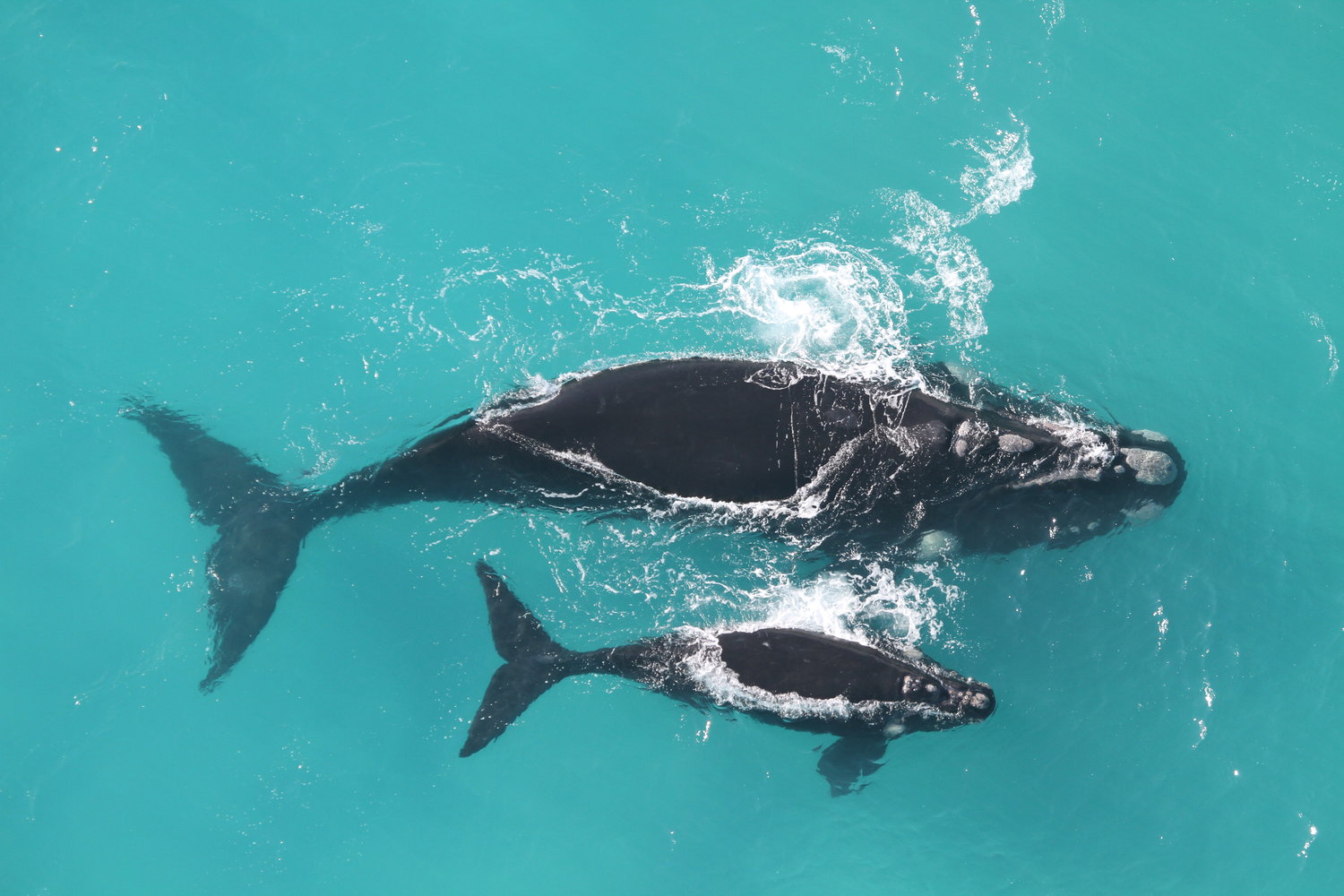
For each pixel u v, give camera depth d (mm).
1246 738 20859
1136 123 25953
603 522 21859
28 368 23078
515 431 20953
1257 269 24578
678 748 21062
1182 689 21188
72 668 21000
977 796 20750
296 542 21562
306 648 21328
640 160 25516
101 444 22500
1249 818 20344
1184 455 22828
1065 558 21984
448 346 23453
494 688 20688
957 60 26672
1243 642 21484
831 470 20984
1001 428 21453
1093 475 21531
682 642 20875
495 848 20438
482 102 26047
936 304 23969
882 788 20844
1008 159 25562
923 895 20125
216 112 25484
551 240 24578
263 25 26438
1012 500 21578
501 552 22078
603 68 26562
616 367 21844
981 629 21672
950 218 24922
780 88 26438
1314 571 22016
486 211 24844
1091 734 21000
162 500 22047
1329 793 20469
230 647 20844
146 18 26172
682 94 26297
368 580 21797
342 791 20562
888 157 25656
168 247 24203
